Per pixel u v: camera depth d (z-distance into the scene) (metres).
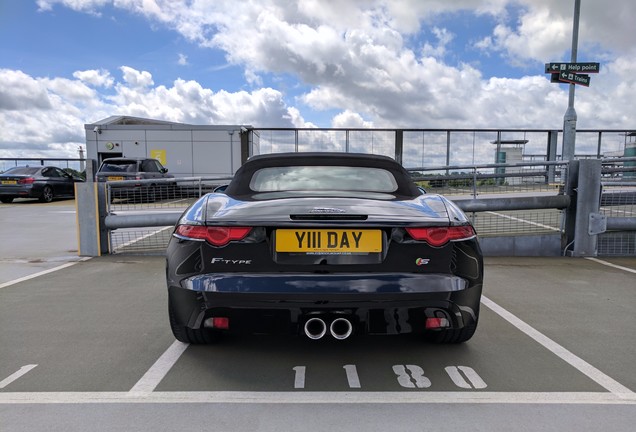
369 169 3.00
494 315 3.41
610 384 2.28
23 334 2.96
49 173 14.69
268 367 2.47
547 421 1.92
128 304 3.65
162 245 6.14
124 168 13.30
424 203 2.52
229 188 2.87
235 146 17.08
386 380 2.32
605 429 1.86
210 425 1.89
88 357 2.59
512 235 5.93
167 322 3.21
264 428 1.86
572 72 9.91
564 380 2.32
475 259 2.35
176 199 6.14
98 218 5.71
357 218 2.21
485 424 1.90
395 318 2.20
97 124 17.12
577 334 3.01
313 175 2.91
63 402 2.07
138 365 2.48
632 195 5.99
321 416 1.96
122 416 1.95
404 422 1.92
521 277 4.69
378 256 2.22
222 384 2.27
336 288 2.14
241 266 2.21
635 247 5.95
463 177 6.19
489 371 2.43
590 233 5.81
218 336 2.75
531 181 6.67
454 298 2.24
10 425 1.87
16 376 2.34
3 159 17.61
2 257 5.69
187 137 17.05
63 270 4.95
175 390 2.20
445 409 2.03
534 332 3.04
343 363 2.53
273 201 2.40
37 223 9.01
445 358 2.60
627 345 2.81
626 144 17.28
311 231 2.21
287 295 2.15
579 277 4.69
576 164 5.80
